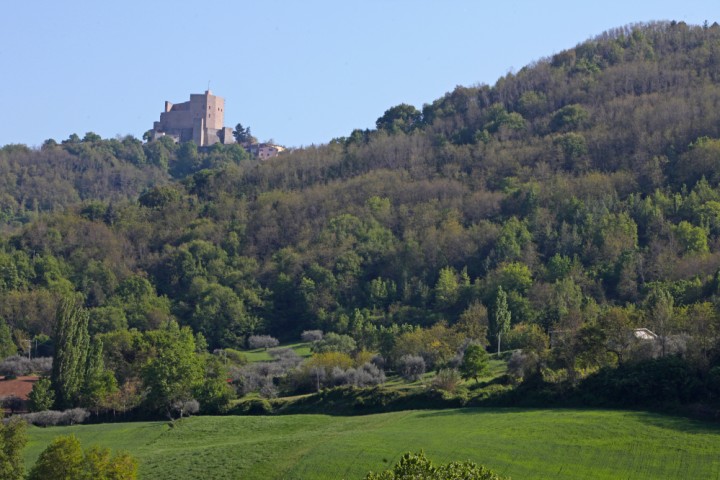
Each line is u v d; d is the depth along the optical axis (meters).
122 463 114.56
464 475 75.94
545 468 107.62
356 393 152.75
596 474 105.00
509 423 125.62
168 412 157.88
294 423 143.25
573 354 142.62
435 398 144.25
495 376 154.25
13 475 117.62
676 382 130.25
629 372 134.25
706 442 111.44
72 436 115.19
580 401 134.88
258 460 120.19
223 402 158.75
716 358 133.62
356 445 120.81
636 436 115.25
